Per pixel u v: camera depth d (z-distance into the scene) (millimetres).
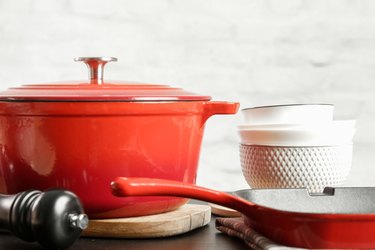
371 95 1946
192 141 1117
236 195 969
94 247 991
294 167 1186
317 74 1937
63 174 1037
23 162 1058
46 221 884
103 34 1894
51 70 1890
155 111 1041
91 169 1033
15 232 916
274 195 1041
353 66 1940
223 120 1929
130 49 1899
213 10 1908
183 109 1069
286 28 1924
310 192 1171
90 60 1089
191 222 1099
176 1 1901
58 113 1011
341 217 865
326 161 1190
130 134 1035
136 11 1896
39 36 1882
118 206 1059
